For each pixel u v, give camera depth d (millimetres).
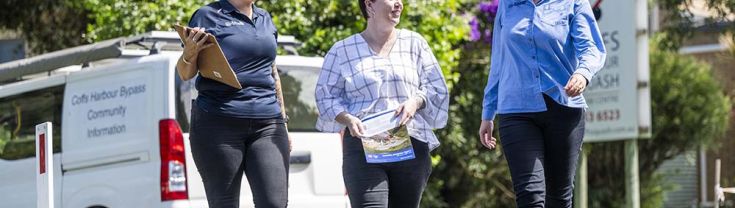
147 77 10773
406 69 7633
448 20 14867
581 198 13281
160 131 10555
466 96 17062
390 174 7688
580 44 7062
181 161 10508
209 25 7285
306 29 14328
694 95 23156
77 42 18703
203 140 7316
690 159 26062
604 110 13609
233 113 7250
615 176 21078
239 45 7270
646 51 13398
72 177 11453
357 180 7605
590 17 7152
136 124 10812
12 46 19625
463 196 18297
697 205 28922
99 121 11234
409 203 7793
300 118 11133
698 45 28828
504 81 7309
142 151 10711
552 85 7117
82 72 11531
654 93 22953
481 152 17734
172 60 10664
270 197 7316
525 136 7184
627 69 13375
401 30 7793
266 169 7328
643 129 13383
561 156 7285
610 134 13570
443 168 17562
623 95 13422
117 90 11078
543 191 7152
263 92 7387
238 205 7426
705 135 23344
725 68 28344
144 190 10664
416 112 7723
